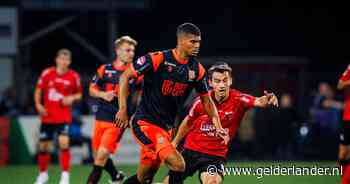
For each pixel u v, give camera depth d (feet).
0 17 186.60
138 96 101.14
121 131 93.81
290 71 206.18
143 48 254.27
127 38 97.35
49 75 112.78
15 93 175.63
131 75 68.44
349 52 252.83
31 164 154.51
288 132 160.56
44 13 237.45
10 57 187.62
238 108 74.95
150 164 71.82
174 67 68.85
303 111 199.82
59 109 111.24
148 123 70.33
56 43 244.01
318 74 215.10
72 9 200.44
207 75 77.10
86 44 209.56
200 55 250.37
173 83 69.21
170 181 69.67
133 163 156.56
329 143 162.40
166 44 254.47
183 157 76.64
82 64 247.09
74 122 154.20
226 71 73.87
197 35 67.97
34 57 241.96
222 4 254.88
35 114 170.09
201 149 75.66
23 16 235.40
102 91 97.35
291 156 162.61
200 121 75.15
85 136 154.81
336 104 162.71
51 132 112.47
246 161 160.86
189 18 255.50
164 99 69.82
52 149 152.35
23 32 236.43
